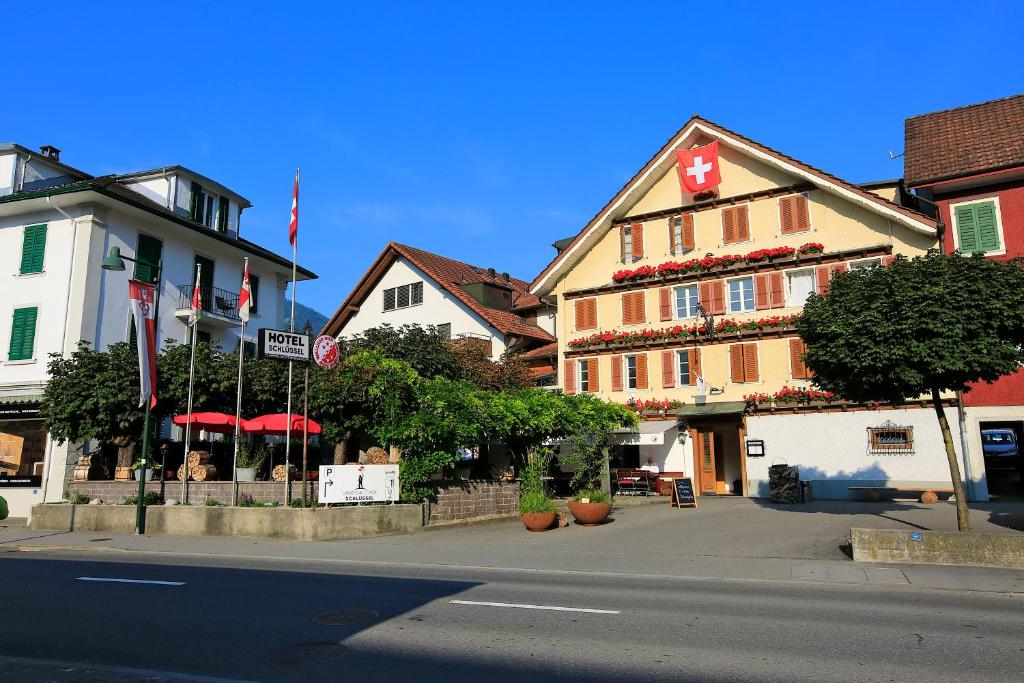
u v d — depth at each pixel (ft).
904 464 78.89
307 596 33.37
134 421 75.25
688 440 92.48
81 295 91.81
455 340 105.09
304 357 63.46
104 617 29.25
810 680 20.15
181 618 28.86
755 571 39.96
